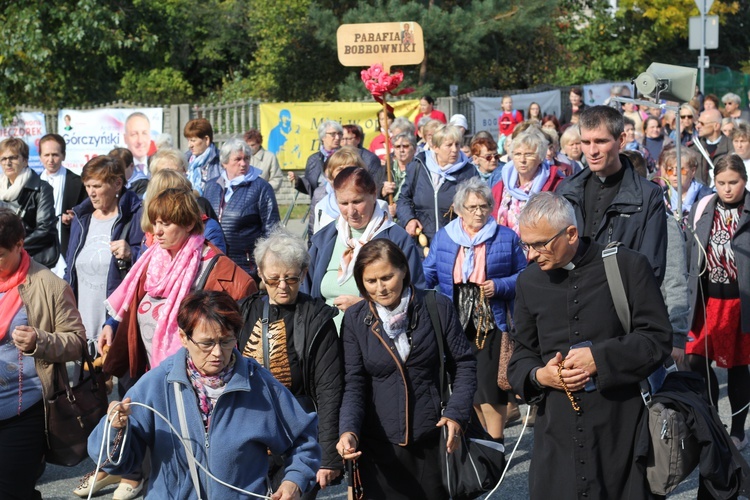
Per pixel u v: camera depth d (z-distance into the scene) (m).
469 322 6.47
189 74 35.84
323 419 4.50
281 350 4.60
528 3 27.62
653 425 4.00
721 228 6.95
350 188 5.46
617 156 5.17
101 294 6.85
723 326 6.93
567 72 34.22
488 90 22.97
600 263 4.09
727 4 40.66
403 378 4.53
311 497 4.81
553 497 4.14
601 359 3.95
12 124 20.88
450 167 8.52
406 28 10.35
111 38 24.16
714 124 12.23
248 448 3.79
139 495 6.24
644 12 35.53
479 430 4.66
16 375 4.95
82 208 7.01
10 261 4.98
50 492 6.57
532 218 4.02
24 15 23.34
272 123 20.44
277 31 29.53
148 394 3.77
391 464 4.58
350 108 20.31
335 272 5.61
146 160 20.41
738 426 7.06
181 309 3.70
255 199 8.34
